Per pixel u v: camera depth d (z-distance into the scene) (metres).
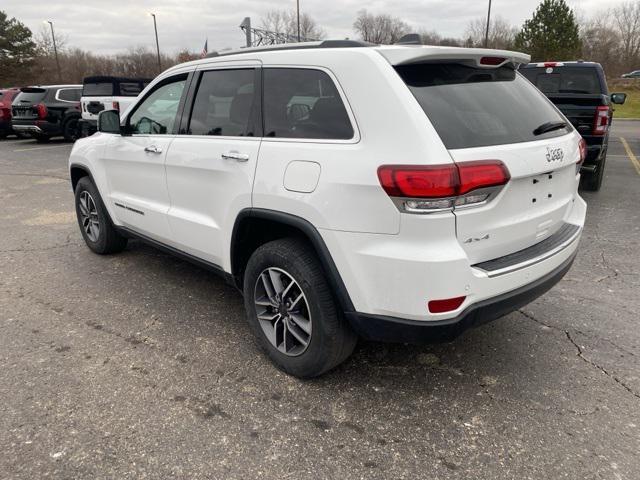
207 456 2.38
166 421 2.62
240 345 3.38
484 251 2.50
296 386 2.92
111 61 61.62
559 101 7.57
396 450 2.43
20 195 8.27
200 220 3.43
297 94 2.81
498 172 2.38
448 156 2.27
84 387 2.90
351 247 2.47
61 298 4.11
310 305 2.74
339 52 2.66
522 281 2.62
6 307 3.95
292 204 2.68
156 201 3.93
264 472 2.29
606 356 3.24
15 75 46.41
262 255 2.93
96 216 5.00
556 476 2.27
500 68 2.98
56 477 2.25
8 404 2.73
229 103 3.22
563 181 2.98
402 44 3.00
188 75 3.63
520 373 3.06
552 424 2.61
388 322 2.46
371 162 2.38
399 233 2.33
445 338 2.41
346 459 2.37
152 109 3.96
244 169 2.97
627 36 59.19
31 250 5.34
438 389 2.91
